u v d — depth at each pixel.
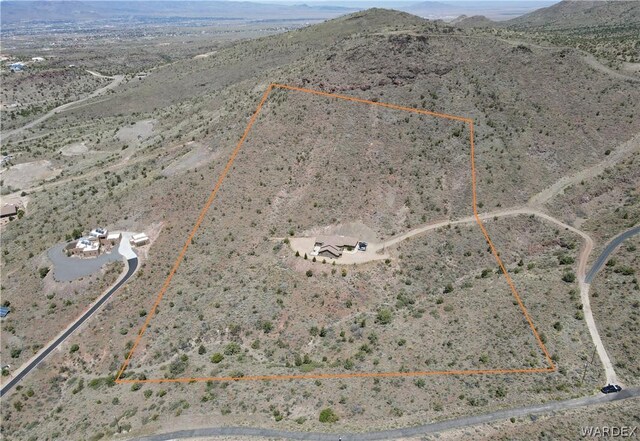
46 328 87.69
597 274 85.75
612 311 75.38
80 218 116.94
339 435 56.06
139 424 62.34
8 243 117.38
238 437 57.22
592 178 111.50
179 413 62.88
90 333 85.25
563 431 53.41
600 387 61.38
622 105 125.00
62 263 100.38
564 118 123.19
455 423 56.59
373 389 63.66
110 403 69.44
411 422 57.25
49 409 73.75
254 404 62.97
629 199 105.50
